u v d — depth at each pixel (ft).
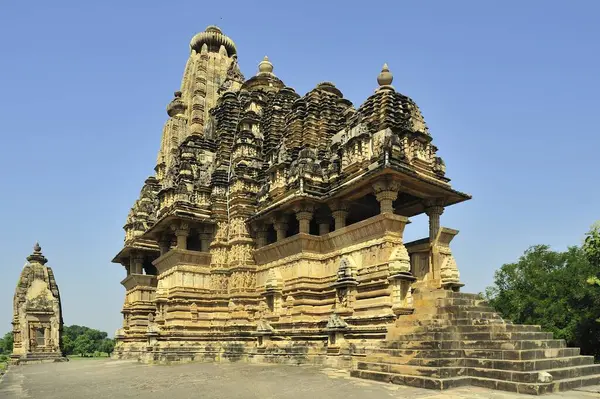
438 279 76.28
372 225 73.10
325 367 69.26
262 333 84.28
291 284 84.28
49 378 78.02
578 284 115.24
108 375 75.20
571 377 50.26
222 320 98.58
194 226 103.96
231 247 100.73
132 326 124.26
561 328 114.11
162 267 106.63
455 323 59.21
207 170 111.96
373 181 73.26
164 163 138.51
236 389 50.88
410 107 82.64
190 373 70.28
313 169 85.05
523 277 137.39
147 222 131.95
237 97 124.26
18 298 153.79
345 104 100.58
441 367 48.96
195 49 146.00
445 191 78.23
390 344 59.21
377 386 49.08
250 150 106.73
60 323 159.74
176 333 95.71
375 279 71.00
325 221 90.07
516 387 44.34
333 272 80.74
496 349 52.70
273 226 98.02
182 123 137.28
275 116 110.63
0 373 106.93
